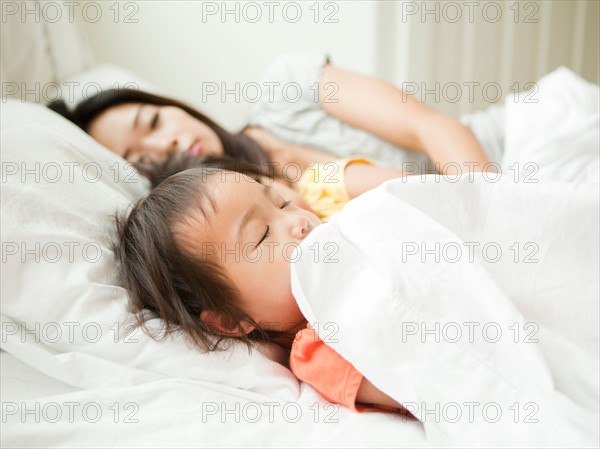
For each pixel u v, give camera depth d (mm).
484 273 604
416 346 615
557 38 1522
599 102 979
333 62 1624
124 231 791
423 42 1496
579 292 627
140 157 1129
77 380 708
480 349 603
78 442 625
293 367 700
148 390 676
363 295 640
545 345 590
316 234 672
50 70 1342
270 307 727
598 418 543
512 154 998
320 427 632
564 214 649
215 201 729
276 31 1620
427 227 648
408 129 1131
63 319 729
